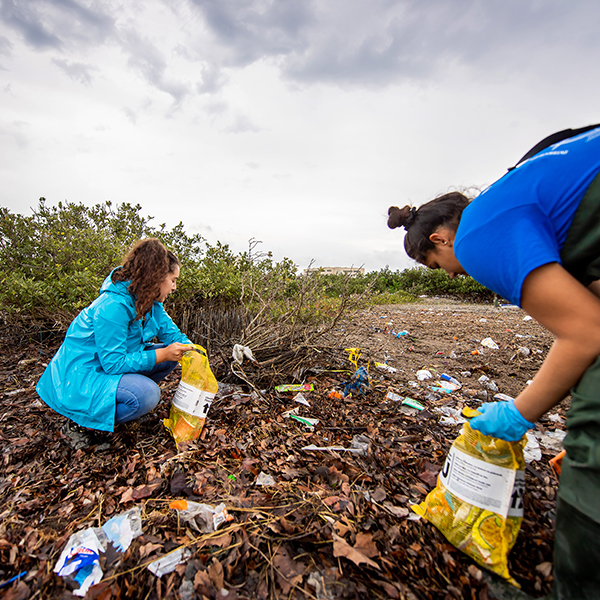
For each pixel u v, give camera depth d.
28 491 1.77
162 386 2.99
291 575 1.31
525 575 1.35
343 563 1.37
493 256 1.14
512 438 1.31
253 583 1.29
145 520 1.56
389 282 14.48
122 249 4.31
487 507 1.38
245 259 5.05
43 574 1.31
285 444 2.21
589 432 1.05
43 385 2.19
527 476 1.96
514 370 3.91
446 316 7.77
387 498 1.74
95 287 3.59
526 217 1.10
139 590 1.26
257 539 1.46
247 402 2.71
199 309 4.26
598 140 1.08
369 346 4.71
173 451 2.10
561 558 1.13
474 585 1.30
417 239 1.48
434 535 1.51
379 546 1.45
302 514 1.60
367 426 2.48
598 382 1.02
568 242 1.11
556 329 1.08
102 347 2.09
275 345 3.37
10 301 3.83
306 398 2.91
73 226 5.42
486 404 1.45
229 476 1.87
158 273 2.16
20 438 2.24
